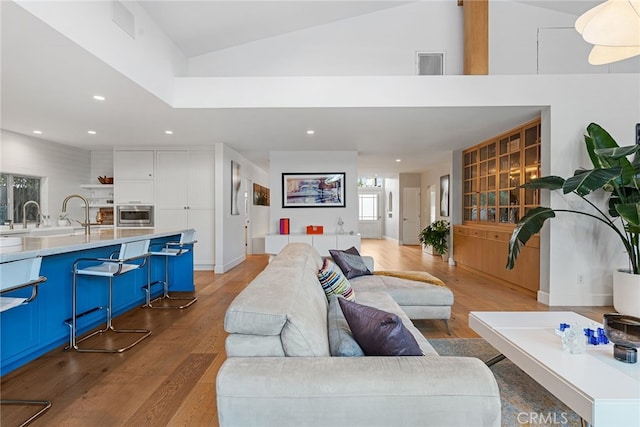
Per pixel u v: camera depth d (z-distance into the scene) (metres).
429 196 9.49
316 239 5.61
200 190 5.88
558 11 4.84
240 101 3.73
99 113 3.90
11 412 1.79
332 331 1.50
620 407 1.30
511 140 4.79
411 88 3.71
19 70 2.71
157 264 4.24
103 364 2.37
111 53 2.65
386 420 1.00
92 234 3.33
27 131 4.78
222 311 3.67
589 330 1.93
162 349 2.64
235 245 6.56
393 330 1.24
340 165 6.26
